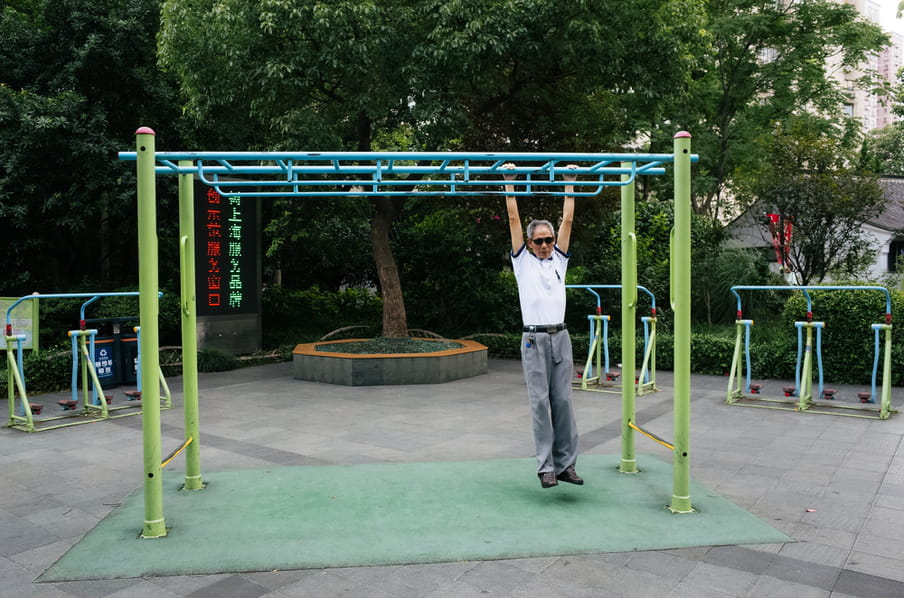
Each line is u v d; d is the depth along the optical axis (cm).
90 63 988
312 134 834
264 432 598
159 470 345
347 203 1133
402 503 390
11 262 1049
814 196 1117
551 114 1118
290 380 920
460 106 904
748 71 1769
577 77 979
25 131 920
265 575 296
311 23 783
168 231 1031
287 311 1402
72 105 940
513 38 820
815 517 366
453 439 567
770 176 1170
